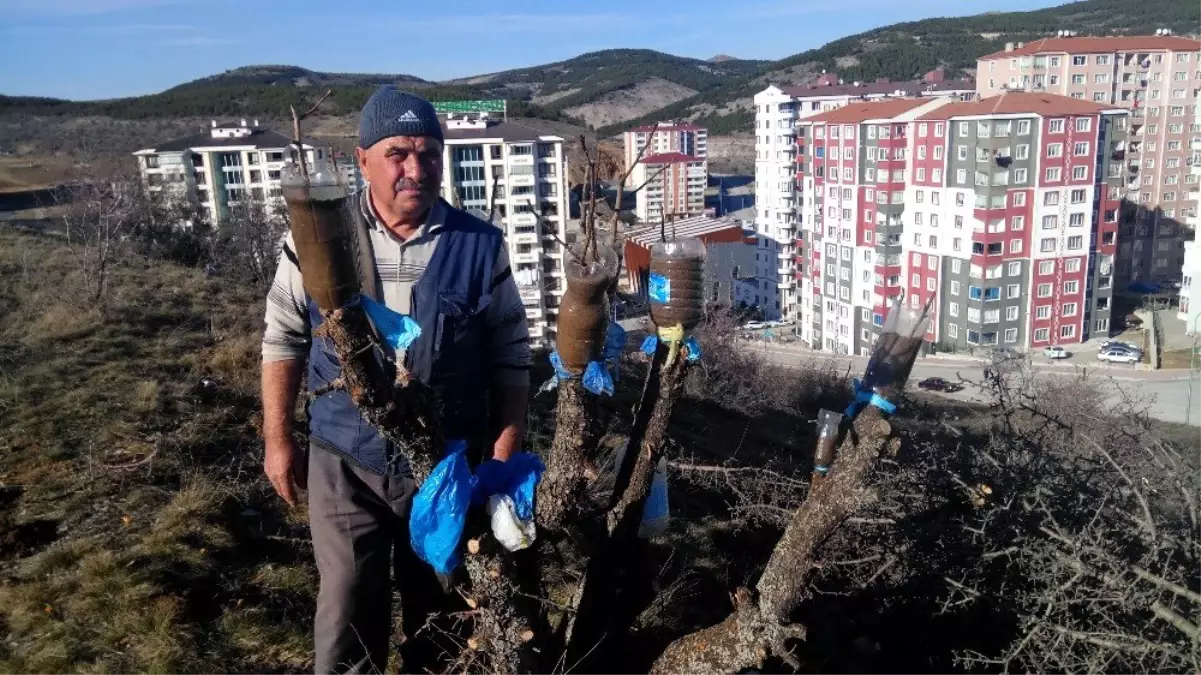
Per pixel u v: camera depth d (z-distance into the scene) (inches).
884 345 81.7
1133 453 173.3
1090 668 110.9
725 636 88.4
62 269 414.6
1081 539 117.0
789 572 83.5
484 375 89.5
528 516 77.3
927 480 146.0
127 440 209.5
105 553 147.0
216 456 208.7
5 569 148.4
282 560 157.0
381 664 90.4
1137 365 1123.3
